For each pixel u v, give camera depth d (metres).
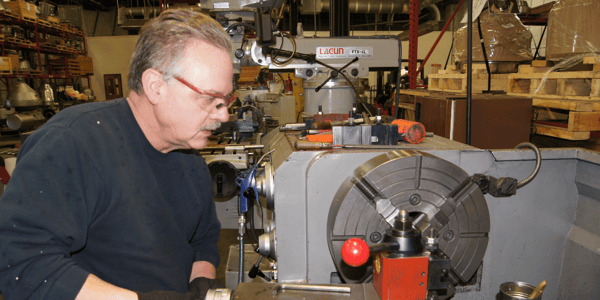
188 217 0.87
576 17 1.99
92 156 0.65
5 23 4.71
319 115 1.41
